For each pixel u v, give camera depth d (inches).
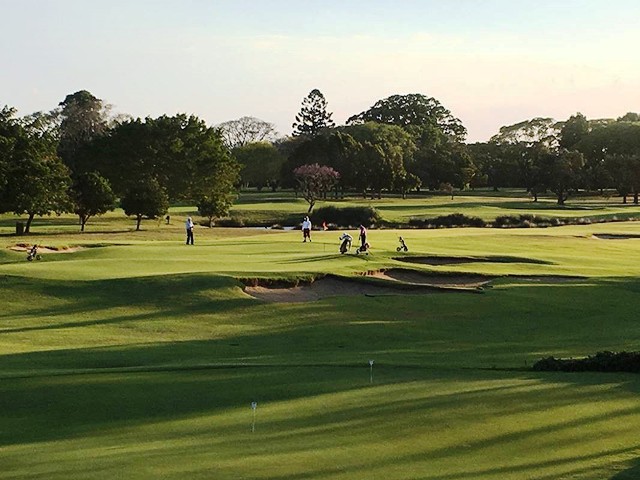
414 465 516.1
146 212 3324.3
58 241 2485.2
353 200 5565.9
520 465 518.6
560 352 1029.8
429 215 4045.3
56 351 1038.4
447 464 519.5
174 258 1867.6
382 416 644.7
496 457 537.3
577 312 1477.6
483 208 4694.9
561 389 748.0
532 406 679.1
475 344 1139.9
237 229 3467.0
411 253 2043.6
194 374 837.2
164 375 831.1
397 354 1016.2
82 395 738.2
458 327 1316.4
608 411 663.1
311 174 5177.2
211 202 3865.7
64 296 1417.3
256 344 1149.7
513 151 7524.6
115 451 550.9
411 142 7263.8
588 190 6122.1
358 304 1466.5
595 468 513.7
